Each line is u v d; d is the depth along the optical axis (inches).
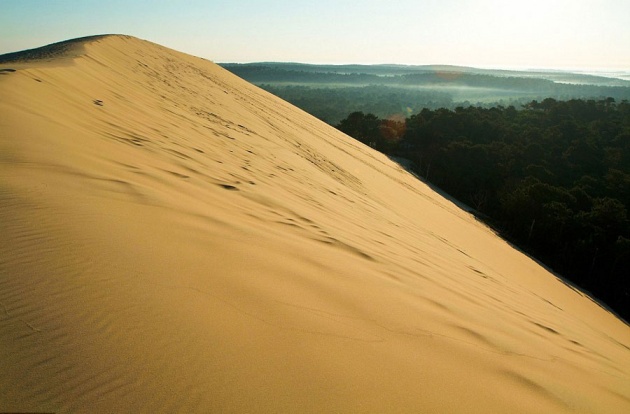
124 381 56.6
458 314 123.7
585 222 882.1
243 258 106.5
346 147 821.2
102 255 85.7
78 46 522.9
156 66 687.7
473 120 1803.6
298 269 111.7
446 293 146.1
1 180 111.7
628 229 875.4
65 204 105.8
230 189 180.2
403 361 81.8
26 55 484.1
